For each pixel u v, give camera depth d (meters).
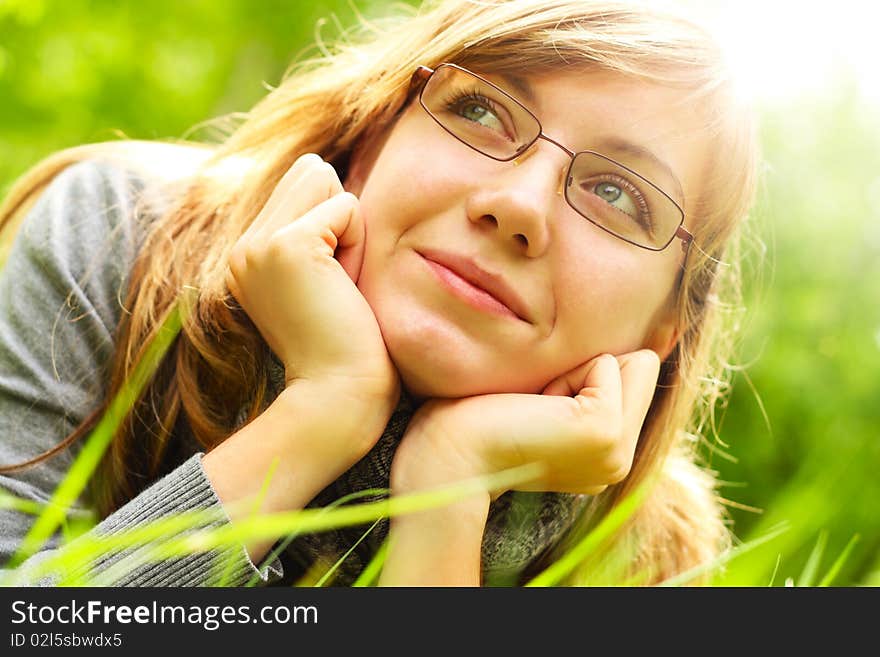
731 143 1.90
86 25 7.16
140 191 2.19
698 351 2.20
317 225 1.68
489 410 1.67
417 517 1.62
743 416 6.30
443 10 2.00
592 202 1.70
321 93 2.21
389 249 1.68
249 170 2.20
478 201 1.61
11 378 1.85
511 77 1.74
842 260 7.21
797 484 1.82
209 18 7.69
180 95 7.86
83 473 1.44
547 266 1.66
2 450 1.78
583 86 1.72
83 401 1.89
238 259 1.71
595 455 1.68
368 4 7.70
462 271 1.63
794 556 2.08
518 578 2.17
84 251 2.03
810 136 7.57
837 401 6.35
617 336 1.79
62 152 2.38
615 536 2.26
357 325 1.64
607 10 1.81
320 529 1.79
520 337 1.66
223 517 1.50
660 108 1.76
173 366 1.94
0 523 1.68
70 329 1.93
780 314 6.87
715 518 2.69
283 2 7.75
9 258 2.08
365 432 1.63
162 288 1.96
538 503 1.96
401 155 1.73
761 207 2.79
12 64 6.82
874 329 6.92
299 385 1.63
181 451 1.95
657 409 2.20
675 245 1.87
